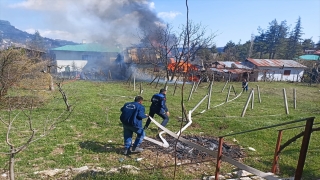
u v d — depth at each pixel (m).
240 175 4.80
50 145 6.21
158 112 7.76
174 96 17.12
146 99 15.01
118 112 10.53
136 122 5.62
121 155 5.80
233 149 6.45
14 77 10.84
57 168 4.98
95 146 6.29
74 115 9.66
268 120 10.30
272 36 64.06
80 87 19.61
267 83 33.28
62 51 41.34
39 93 12.47
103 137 7.08
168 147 6.34
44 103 11.70
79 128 7.91
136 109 5.64
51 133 7.18
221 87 26.20
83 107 11.28
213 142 6.96
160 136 7.04
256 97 18.61
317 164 5.55
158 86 23.67
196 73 30.03
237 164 3.92
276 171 5.04
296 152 6.30
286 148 6.62
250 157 5.95
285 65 38.56
